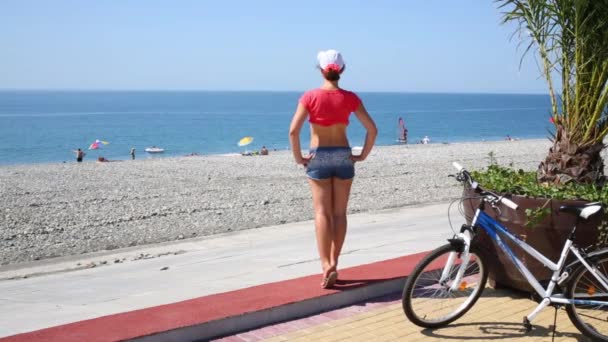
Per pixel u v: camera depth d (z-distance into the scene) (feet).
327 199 16.74
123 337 13.43
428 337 14.47
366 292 17.40
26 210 51.39
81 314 16.34
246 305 15.60
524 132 286.66
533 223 15.38
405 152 114.32
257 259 24.35
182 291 18.69
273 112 611.47
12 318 16.34
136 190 63.62
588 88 17.02
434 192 56.65
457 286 15.01
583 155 17.06
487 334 14.65
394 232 29.53
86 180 74.33
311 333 14.79
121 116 504.43
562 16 17.33
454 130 306.76
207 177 75.92
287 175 77.56
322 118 16.14
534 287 14.62
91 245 38.34
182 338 14.14
